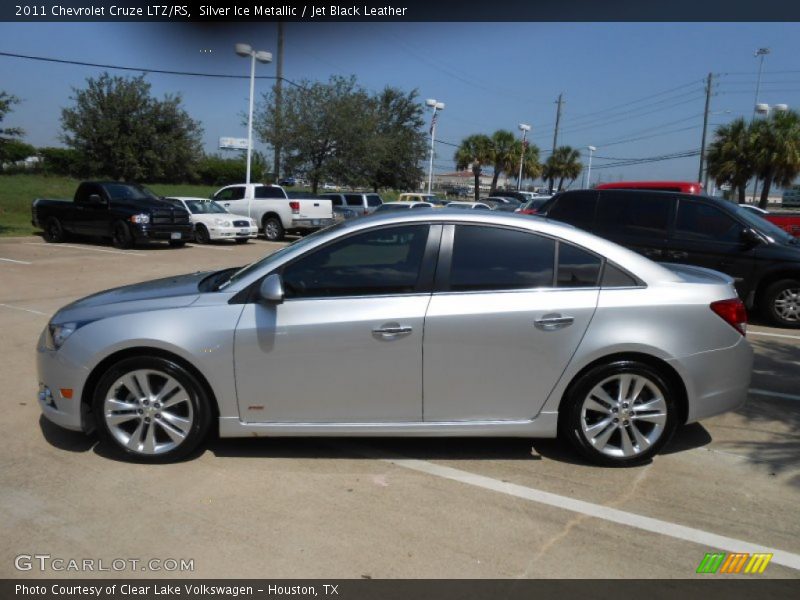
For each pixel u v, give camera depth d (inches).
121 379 152.3
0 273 463.8
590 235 156.7
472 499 141.7
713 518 135.7
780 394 220.7
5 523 128.6
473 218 154.7
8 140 682.8
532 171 2036.2
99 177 1619.1
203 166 1876.2
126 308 154.9
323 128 1043.9
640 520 134.3
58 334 154.8
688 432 183.8
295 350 148.9
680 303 152.1
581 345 150.3
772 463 163.3
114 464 155.2
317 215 831.1
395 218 155.6
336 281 152.3
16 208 1021.2
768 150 1231.5
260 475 151.2
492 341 149.2
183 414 154.8
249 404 152.0
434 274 151.8
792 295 328.5
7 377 221.8
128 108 1596.9
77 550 120.3
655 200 358.0
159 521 130.2
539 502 140.9
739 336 157.9
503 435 155.0
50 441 167.9
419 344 148.9
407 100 1427.2
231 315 150.0
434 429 153.2
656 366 153.6
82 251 626.8
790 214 693.3
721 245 338.3
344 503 138.7
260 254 649.0
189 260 581.3
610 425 155.3
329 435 153.6
